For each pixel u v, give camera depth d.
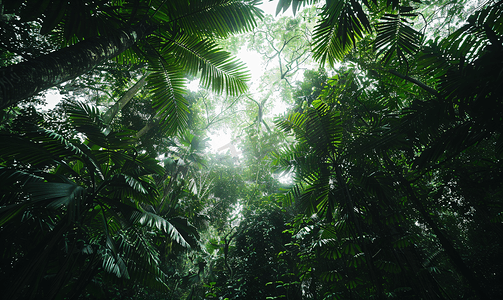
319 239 4.34
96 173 4.25
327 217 4.16
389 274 4.68
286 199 4.60
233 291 7.63
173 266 11.26
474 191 4.79
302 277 5.13
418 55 3.47
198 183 12.34
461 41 3.14
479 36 2.97
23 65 1.19
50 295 2.91
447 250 3.93
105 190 4.36
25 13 1.63
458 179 4.92
